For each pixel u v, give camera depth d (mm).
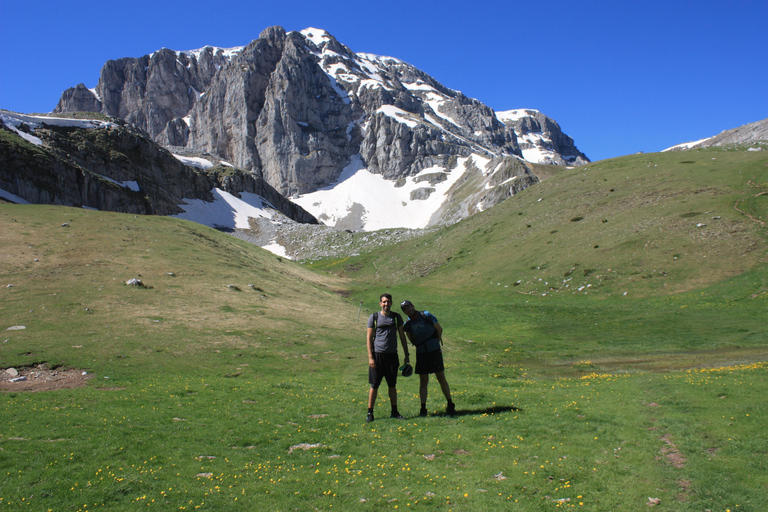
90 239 46906
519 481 8914
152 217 62125
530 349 32000
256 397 17312
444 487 8938
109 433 12461
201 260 47938
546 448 10438
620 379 18359
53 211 55250
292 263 78875
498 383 20297
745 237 51000
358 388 19484
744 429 10375
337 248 151875
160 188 181500
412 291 65000
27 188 119812
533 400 14961
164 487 9258
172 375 21844
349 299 58344
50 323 27781
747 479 8195
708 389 14336
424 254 96250
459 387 18938
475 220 100562
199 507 8422
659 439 10484
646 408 13031
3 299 31078
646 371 22141
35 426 12844
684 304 42344
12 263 37656
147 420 13906
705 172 72062
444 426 12555
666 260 52625
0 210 51438
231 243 63812
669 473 8812
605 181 83500
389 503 8422
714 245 51844
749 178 64938
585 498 8133
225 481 9562
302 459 10844
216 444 11945
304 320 36281
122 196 153750
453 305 53375
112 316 30266
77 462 10484
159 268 42562
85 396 16938
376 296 60062
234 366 24406
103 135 175125
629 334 33750
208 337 28828
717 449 9625
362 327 36812
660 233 58156
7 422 13188
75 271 38125
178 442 12008
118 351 24641
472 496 8477
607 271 55000
